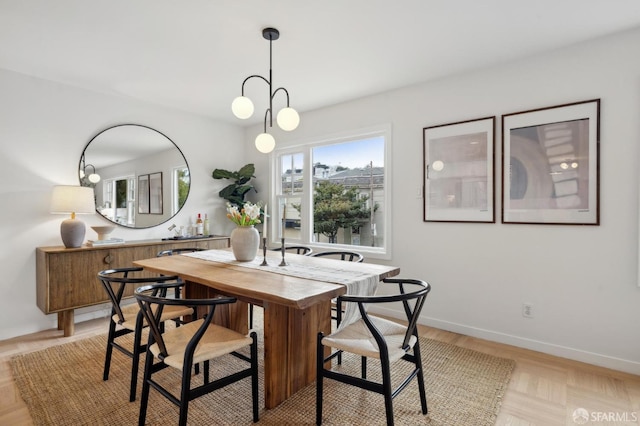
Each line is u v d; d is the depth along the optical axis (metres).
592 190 2.39
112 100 3.55
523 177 2.67
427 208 3.18
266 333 1.89
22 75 2.99
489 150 2.82
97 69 2.91
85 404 1.91
